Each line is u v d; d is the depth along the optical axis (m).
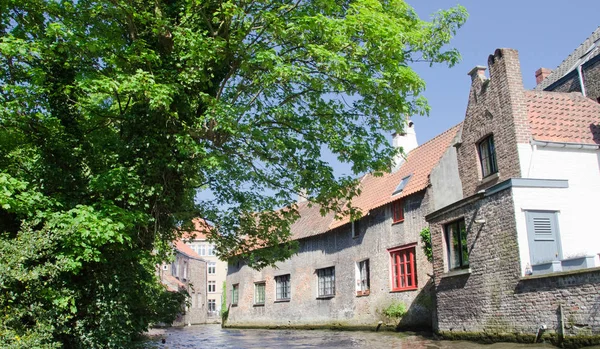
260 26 11.67
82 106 10.91
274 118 12.73
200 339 20.89
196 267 56.56
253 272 34.09
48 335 8.07
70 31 9.84
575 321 10.39
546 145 14.80
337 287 26.33
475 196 13.83
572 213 13.09
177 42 10.73
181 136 10.53
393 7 11.73
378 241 23.45
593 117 16.12
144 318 12.65
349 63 10.80
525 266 12.15
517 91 15.16
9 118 9.87
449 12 11.79
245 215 15.68
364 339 17.58
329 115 12.85
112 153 10.80
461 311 14.31
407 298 20.98
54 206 9.47
